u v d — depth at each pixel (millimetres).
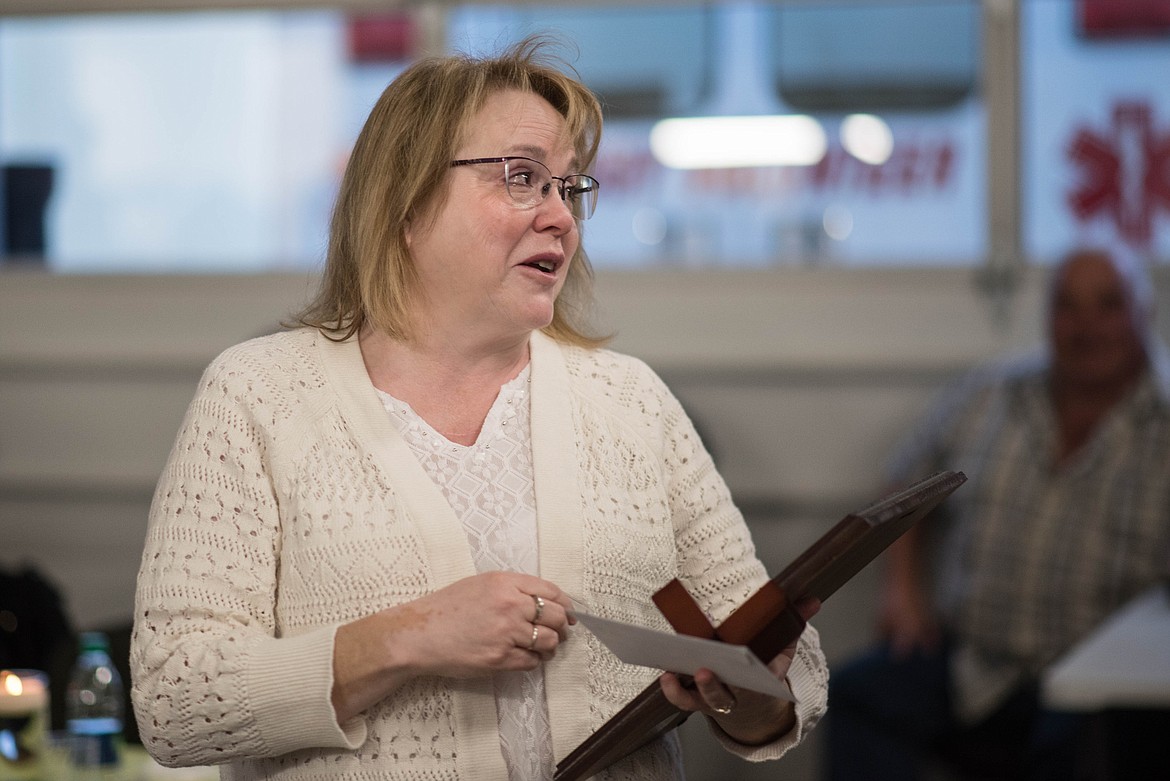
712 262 7141
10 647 4648
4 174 7543
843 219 7074
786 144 7070
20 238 7586
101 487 7465
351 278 2611
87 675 3598
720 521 2668
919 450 6559
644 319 7172
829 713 6199
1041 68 6938
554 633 2211
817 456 7086
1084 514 6055
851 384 7062
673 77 7098
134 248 7523
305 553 2371
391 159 2477
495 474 2479
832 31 7004
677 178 7133
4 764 3502
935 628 6375
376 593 2340
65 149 7527
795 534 7137
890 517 2123
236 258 7449
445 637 2182
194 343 7422
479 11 7203
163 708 2250
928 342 7000
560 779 2258
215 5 7309
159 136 7465
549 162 2475
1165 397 6059
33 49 7492
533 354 2660
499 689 2373
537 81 2535
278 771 2361
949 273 6980
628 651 2141
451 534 2369
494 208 2410
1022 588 6098
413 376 2564
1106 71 6879
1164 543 5957
